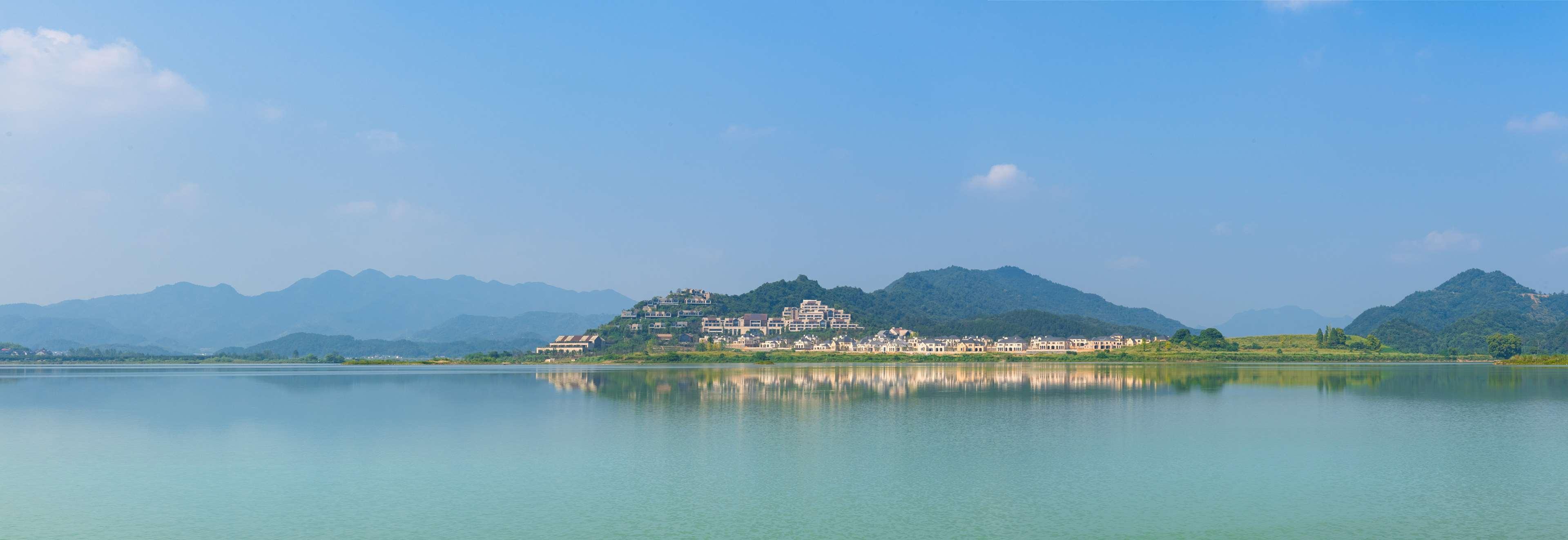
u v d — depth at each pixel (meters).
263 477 76.88
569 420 117.81
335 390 180.50
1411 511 63.12
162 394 171.12
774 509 64.19
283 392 177.50
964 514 62.56
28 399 157.50
